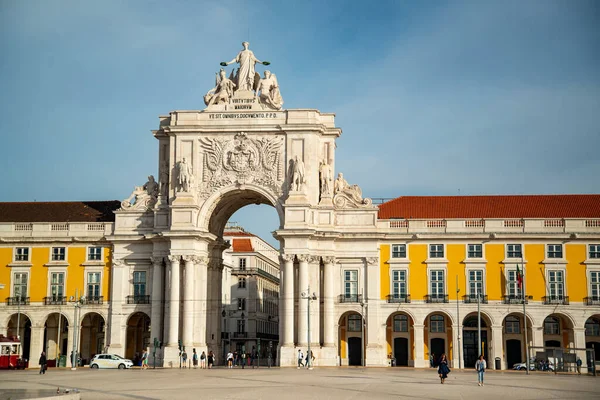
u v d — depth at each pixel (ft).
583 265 108.88
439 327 112.06
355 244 111.04
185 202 109.91
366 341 108.99
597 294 108.47
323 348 107.55
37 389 58.39
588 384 70.90
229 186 111.14
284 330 106.42
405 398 54.49
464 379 77.41
